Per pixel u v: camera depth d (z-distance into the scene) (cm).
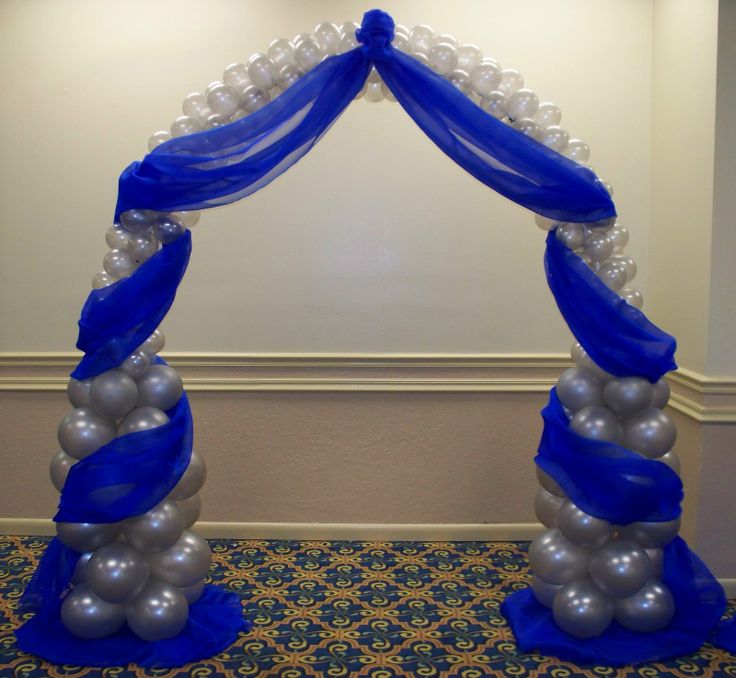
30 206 377
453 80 279
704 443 316
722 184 308
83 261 379
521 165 268
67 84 372
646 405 275
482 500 385
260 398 381
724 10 302
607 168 375
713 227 310
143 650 268
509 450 383
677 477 273
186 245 281
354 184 376
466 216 377
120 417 278
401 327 381
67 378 382
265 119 267
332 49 278
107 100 372
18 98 373
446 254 379
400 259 379
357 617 303
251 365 379
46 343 382
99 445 270
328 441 383
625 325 274
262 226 377
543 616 294
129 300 268
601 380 285
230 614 300
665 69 355
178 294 380
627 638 277
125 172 272
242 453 384
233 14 368
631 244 378
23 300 381
